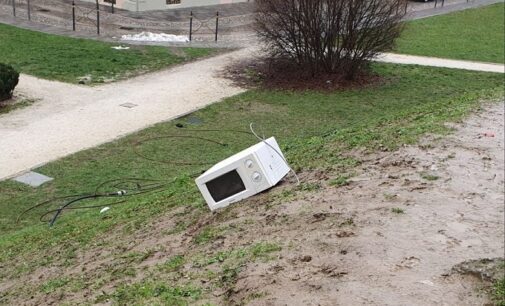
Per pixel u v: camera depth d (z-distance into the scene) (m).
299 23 20.52
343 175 8.32
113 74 21.06
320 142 11.70
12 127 15.84
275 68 21.66
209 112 17.75
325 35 20.66
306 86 20.45
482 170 8.27
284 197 7.70
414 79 21.73
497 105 12.78
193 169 13.60
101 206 11.46
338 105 18.89
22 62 21.56
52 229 10.20
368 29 20.59
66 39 24.95
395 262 5.67
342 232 6.27
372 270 5.52
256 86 20.45
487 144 9.55
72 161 13.83
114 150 14.59
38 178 12.91
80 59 22.41
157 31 27.55
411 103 19.19
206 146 15.18
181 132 16.05
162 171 13.49
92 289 6.49
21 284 7.74
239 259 6.06
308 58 21.02
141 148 14.79
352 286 5.25
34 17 28.31
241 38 27.12
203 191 8.10
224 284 5.59
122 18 29.45
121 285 6.29
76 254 8.36
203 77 21.20
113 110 17.50
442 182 7.74
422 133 10.27
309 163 9.56
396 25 21.16
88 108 17.59
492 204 7.11
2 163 13.55
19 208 11.67
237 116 17.58
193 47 25.16
